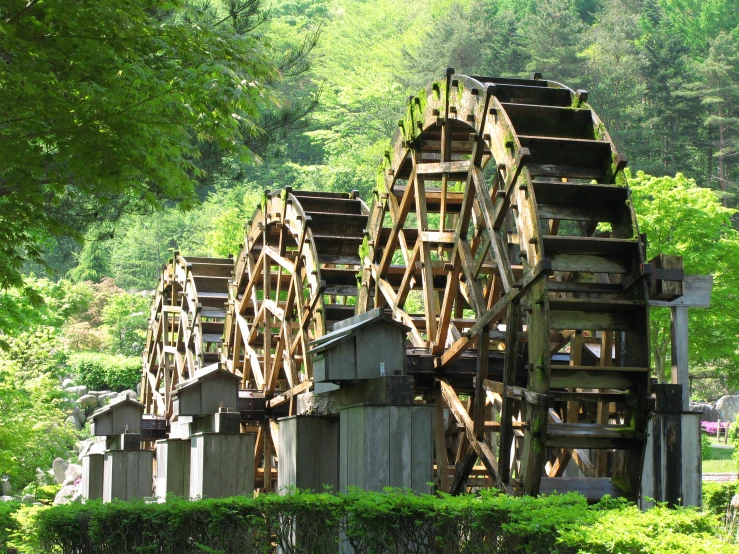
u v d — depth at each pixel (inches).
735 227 1648.6
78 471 957.8
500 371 387.9
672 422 322.3
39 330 834.8
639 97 1764.3
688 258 821.9
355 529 225.0
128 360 1460.4
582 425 322.7
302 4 2787.9
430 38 1956.2
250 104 341.1
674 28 2084.2
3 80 309.9
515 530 191.9
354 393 305.9
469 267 375.2
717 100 1727.4
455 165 386.3
